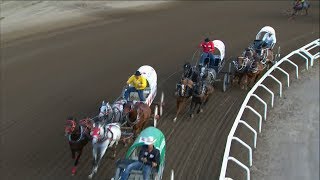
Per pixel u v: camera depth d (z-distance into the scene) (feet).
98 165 37.65
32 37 79.46
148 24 89.86
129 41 77.20
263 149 41.70
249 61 53.36
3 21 88.94
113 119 39.50
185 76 49.47
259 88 55.72
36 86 56.29
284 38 77.51
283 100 52.44
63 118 47.50
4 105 50.39
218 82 57.26
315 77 59.52
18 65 64.28
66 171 37.58
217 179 36.68
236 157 40.19
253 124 46.42
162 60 66.49
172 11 102.27
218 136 43.68
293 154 40.70
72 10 99.86
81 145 35.35
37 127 45.34
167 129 44.73
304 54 68.44
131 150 32.91
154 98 51.37
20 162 38.88
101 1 109.81
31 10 98.07
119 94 53.93
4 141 42.29
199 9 104.32
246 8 104.42
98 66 63.98
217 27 86.69
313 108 50.21
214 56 55.01
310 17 93.35
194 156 40.01
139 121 39.70
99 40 77.92
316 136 43.96
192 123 46.21
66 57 68.18
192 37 79.56
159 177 33.55
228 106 50.49
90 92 54.54
